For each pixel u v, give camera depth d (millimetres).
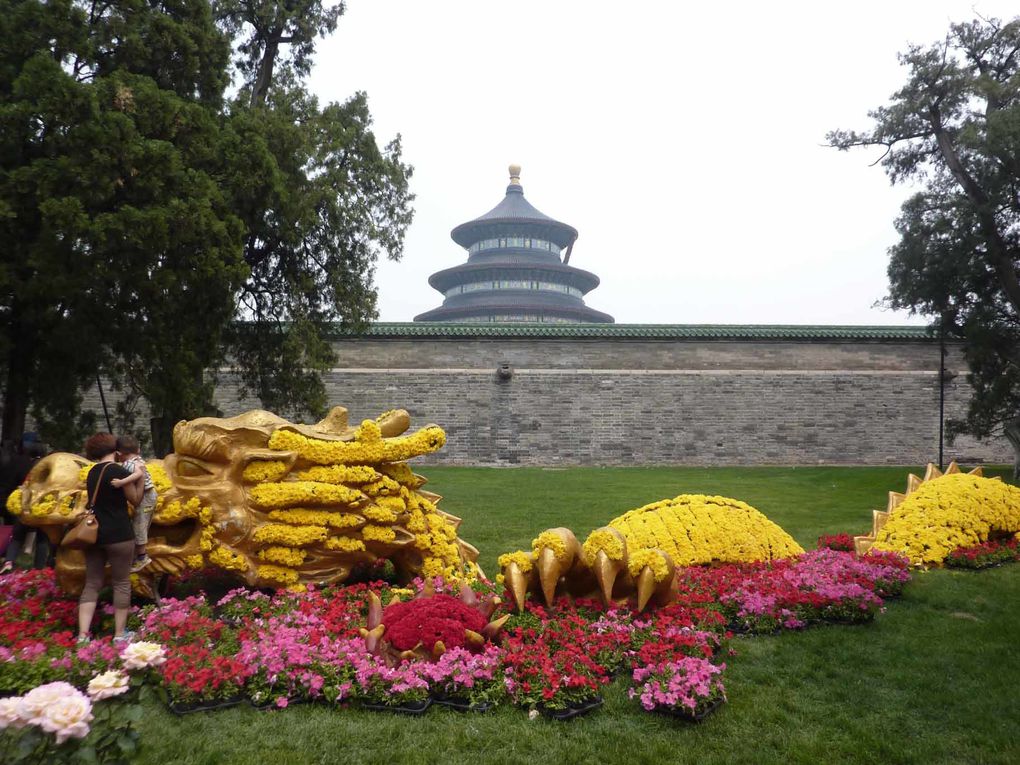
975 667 5500
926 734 4402
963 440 25984
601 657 5219
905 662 5609
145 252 10305
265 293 16469
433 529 7617
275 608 6199
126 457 5922
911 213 18578
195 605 6297
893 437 26000
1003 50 17312
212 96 13125
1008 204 16797
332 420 7562
